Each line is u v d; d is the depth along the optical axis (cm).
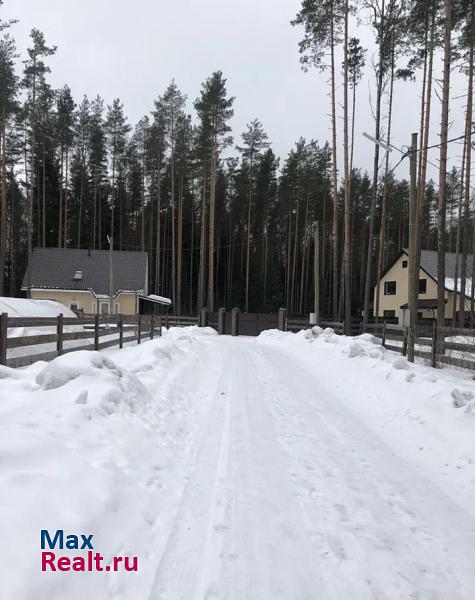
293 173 3947
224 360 1211
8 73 2634
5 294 4219
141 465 397
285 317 2745
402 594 264
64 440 370
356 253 5212
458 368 1098
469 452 491
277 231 4728
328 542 315
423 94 1944
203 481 405
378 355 1091
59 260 3406
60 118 3575
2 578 209
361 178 4909
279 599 254
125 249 4491
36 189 3975
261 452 485
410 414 628
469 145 1819
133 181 4362
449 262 3438
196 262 4656
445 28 1580
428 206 4853
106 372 542
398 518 356
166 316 3088
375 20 1920
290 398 756
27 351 916
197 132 3150
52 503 271
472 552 312
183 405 659
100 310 3238
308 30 2050
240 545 304
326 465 458
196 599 250
